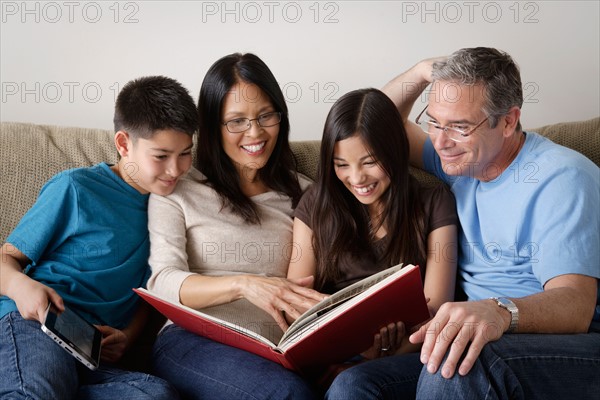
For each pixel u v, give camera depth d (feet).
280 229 5.65
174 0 6.68
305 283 5.10
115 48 6.68
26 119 6.67
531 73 7.09
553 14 7.01
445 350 3.93
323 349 4.44
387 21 6.91
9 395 4.29
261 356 4.74
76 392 4.56
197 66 6.81
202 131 5.56
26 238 5.00
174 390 4.53
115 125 5.38
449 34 6.99
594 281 4.55
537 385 3.99
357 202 5.37
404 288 4.18
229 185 5.60
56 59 6.63
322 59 6.92
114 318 5.24
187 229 5.48
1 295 4.94
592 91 7.11
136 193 5.43
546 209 4.74
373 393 4.20
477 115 4.80
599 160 5.80
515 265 5.02
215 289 4.99
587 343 4.15
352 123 4.98
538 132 6.01
